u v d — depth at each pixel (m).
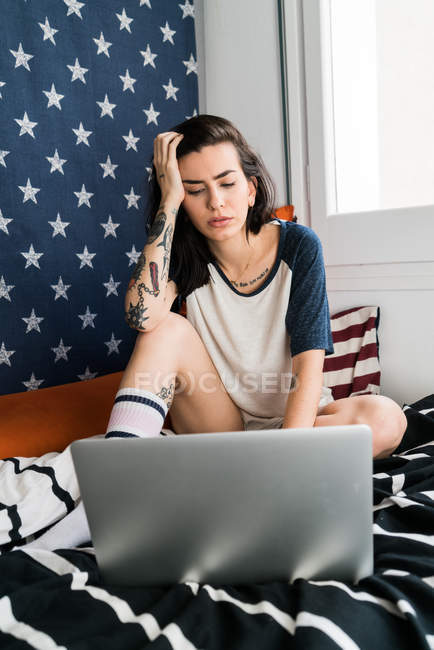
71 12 1.83
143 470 0.71
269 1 2.00
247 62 2.09
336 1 1.85
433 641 0.64
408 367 1.75
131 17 1.96
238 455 0.70
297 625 0.65
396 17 1.75
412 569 0.79
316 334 1.16
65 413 1.43
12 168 1.74
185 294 1.29
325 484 0.71
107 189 1.95
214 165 1.14
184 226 1.27
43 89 1.78
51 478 1.11
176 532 0.73
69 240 1.87
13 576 0.81
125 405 1.04
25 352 1.79
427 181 1.76
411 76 1.75
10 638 0.67
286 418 1.09
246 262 1.25
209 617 0.68
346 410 1.15
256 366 1.24
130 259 2.02
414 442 1.35
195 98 2.15
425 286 1.70
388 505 0.98
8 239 1.74
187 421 1.27
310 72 1.89
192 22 2.12
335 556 0.74
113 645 0.64
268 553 0.74
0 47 1.69
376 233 1.77
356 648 0.62
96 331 1.94
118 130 1.96
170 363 1.14
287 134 1.98
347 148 1.88
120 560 0.76
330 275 1.89
